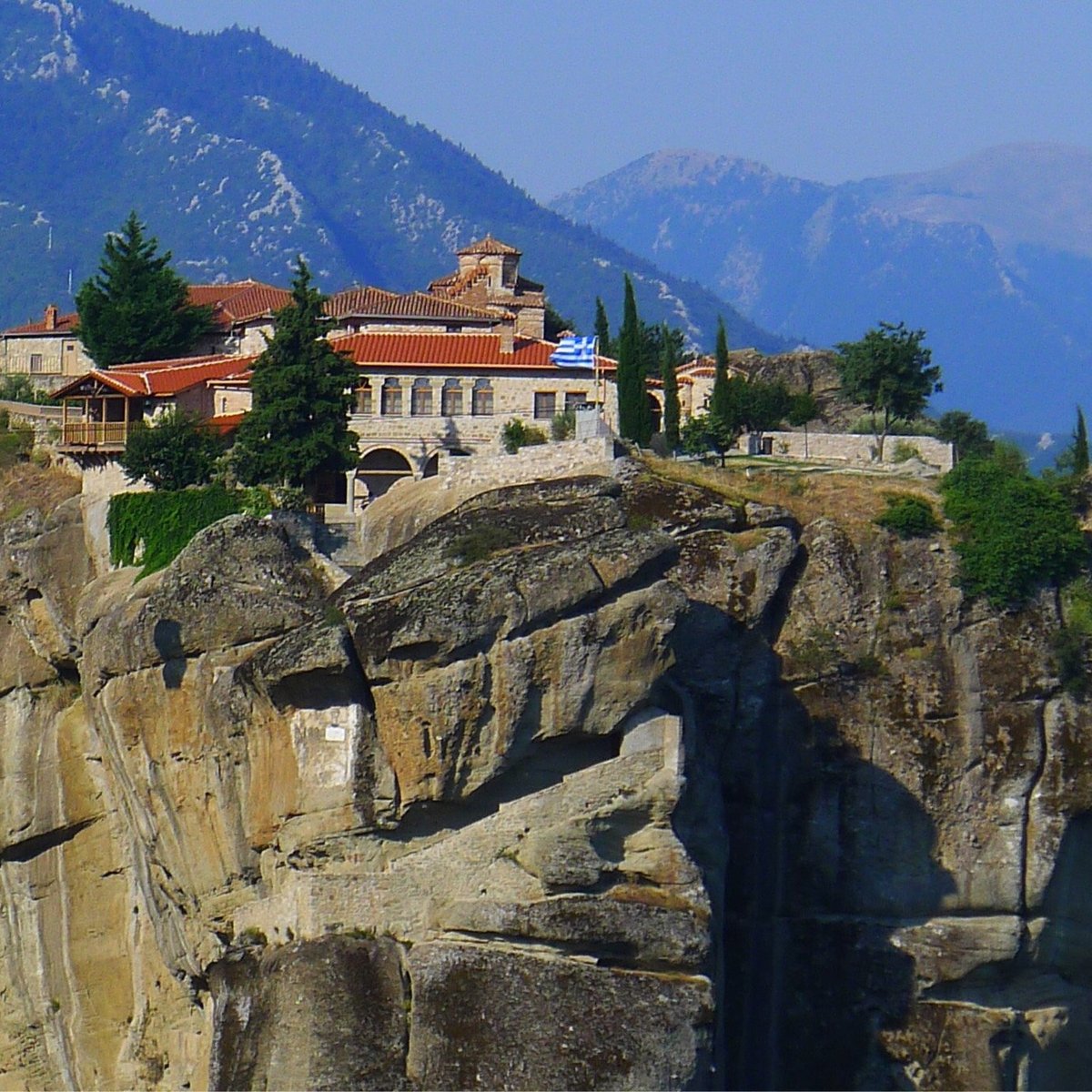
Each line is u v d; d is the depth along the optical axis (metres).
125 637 132.12
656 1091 112.56
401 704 118.00
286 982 117.06
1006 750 145.00
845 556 146.38
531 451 148.25
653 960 115.88
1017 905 143.75
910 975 141.62
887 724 144.62
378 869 119.12
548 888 116.31
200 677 129.00
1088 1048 146.50
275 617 128.38
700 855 127.00
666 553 120.25
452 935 116.31
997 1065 141.12
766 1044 141.00
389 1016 115.19
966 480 150.38
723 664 142.62
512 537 124.19
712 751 139.38
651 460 150.75
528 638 117.69
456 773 117.88
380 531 149.12
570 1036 113.06
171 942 137.12
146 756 132.25
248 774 124.06
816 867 143.00
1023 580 146.88
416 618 117.50
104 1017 151.62
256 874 125.50
